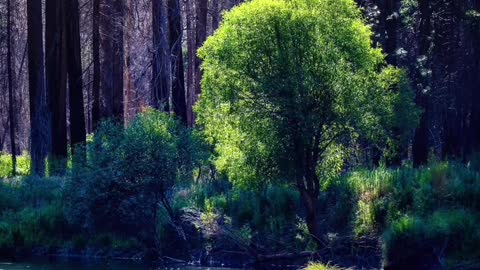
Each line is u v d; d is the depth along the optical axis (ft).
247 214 94.68
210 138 90.79
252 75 84.64
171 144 94.17
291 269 85.46
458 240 81.87
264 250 89.71
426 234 81.56
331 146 88.53
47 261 94.48
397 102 94.84
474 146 136.05
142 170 92.84
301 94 82.69
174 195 98.89
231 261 90.17
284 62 83.71
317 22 84.99
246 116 84.69
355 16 89.04
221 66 85.71
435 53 131.13
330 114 83.61
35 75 137.28
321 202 94.07
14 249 100.94
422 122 134.92
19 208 109.50
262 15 84.48
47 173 128.98
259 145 85.15
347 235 87.97
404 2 126.62
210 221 93.61
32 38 137.90
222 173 97.14
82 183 96.58
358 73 85.81
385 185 91.81
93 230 99.81
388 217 87.61
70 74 136.26
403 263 81.05
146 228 97.81
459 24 130.82
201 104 88.84
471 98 136.67
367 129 85.15
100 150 97.19
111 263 92.48
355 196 91.97
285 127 83.30
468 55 134.21
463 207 87.35
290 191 95.40
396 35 129.49
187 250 94.07
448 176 92.84
